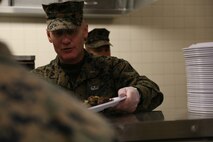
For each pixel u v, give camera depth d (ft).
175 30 11.07
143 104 4.42
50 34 5.74
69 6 5.60
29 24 10.06
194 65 3.78
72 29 5.58
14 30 9.96
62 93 1.18
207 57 3.64
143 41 10.88
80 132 1.06
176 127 2.95
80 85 5.79
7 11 9.20
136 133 2.86
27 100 1.06
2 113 1.02
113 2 9.71
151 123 2.90
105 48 8.80
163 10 11.00
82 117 1.11
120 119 3.25
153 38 10.94
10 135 0.99
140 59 10.87
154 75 10.95
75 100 1.21
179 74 11.07
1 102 1.03
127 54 10.78
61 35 5.63
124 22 10.75
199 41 11.22
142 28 10.87
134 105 4.07
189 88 3.92
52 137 1.02
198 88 3.76
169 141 2.96
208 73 3.65
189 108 3.94
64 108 1.10
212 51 3.60
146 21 10.89
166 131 2.93
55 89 1.18
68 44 5.64
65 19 5.58
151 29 10.93
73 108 1.13
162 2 10.99
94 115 1.17
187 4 11.14
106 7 9.71
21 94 1.07
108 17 10.51
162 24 11.00
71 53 5.68
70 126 1.06
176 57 11.07
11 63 1.15
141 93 4.36
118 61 5.95
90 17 10.40
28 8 9.29
